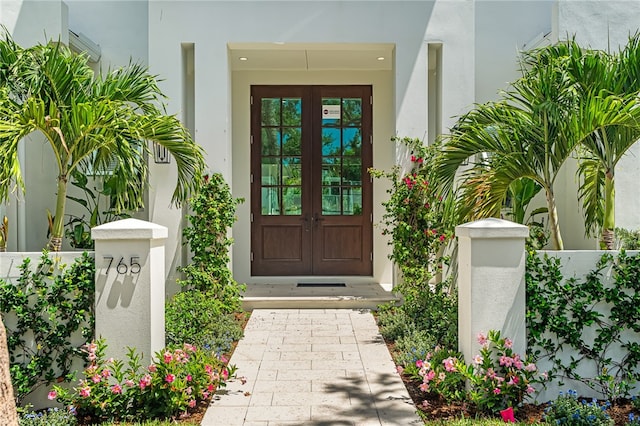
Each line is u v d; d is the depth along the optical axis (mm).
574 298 3533
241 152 7484
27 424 2990
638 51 4059
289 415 3365
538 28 6914
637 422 3033
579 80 4148
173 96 6094
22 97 4637
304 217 7578
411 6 6113
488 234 3359
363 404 3535
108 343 3371
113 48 6797
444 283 5426
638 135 4098
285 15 6098
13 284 3484
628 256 3529
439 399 3568
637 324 3518
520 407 3357
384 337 5074
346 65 7297
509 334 3387
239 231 7488
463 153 4629
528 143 4273
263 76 7480
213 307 5027
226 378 3691
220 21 6102
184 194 5434
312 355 4574
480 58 6938
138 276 3393
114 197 5902
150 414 3260
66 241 6652
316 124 7543
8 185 3992
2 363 2381
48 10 5824
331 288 7051
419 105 6113
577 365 3545
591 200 5055
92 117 4352
